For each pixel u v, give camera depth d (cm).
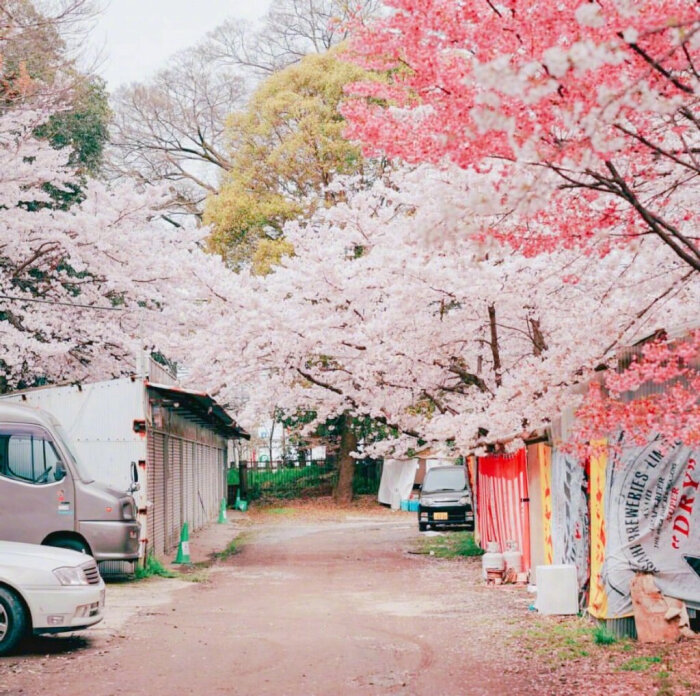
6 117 2069
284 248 3416
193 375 2188
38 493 1619
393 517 3869
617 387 782
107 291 2558
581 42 520
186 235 2634
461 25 783
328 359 2239
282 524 3572
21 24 1814
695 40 533
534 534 1609
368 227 1972
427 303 1777
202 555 2366
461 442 1711
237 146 3931
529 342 2106
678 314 1220
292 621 1283
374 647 1072
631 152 817
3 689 853
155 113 4525
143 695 834
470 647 1061
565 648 1025
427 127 856
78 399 1898
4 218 2225
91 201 2420
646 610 1036
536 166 764
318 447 5603
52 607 998
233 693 842
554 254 1399
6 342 2134
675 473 1056
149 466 1988
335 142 3381
